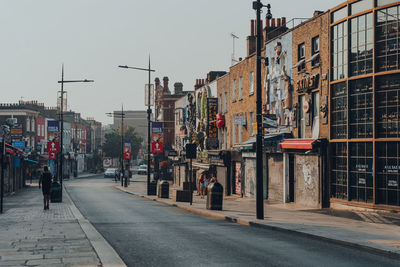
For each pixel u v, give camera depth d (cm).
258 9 1706
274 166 2823
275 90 2873
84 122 12419
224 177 3797
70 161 10262
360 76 2027
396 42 1905
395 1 1909
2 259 872
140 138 12388
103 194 4178
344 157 2134
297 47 2572
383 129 1933
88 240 1127
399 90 1889
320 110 2297
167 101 7394
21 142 5269
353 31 2083
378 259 948
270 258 947
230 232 1376
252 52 3403
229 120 3841
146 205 2739
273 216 1806
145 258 950
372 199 1978
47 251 966
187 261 916
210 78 4822
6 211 2103
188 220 1770
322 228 1384
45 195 2208
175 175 6419
